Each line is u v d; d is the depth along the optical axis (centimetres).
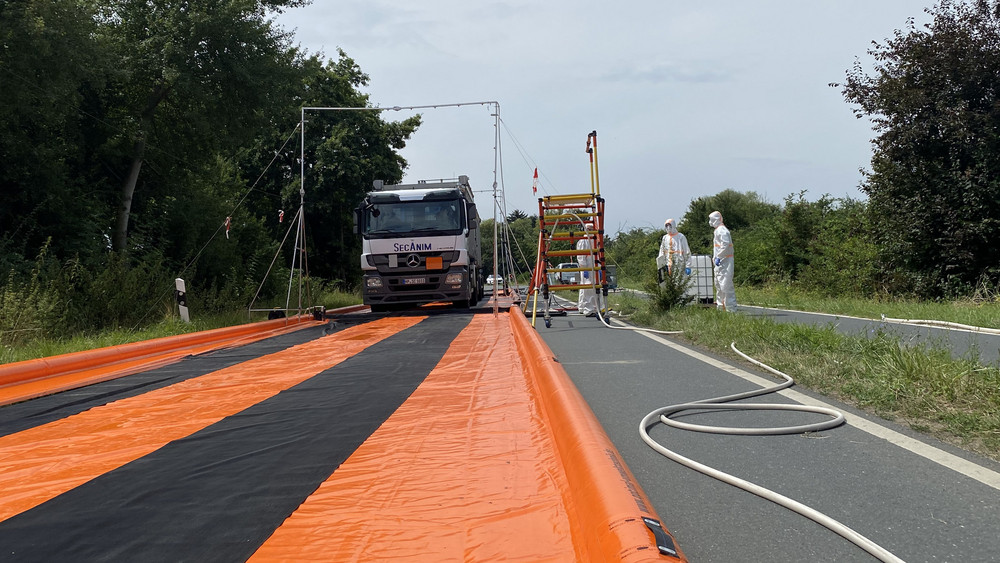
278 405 559
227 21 1717
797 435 423
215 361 861
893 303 1570
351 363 797
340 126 3297
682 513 303
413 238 1584
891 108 1788
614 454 322
